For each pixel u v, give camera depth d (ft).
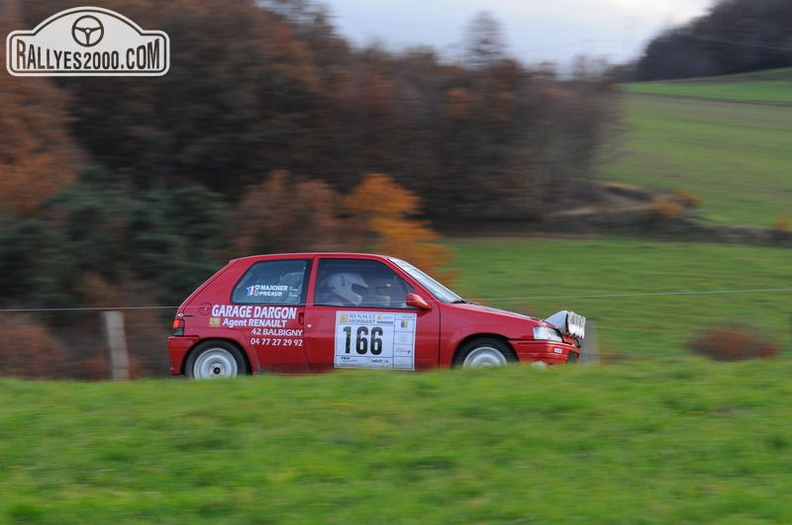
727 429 48.34
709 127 424.87
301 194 149.69
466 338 75.56
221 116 223.71
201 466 43.75
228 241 147.95
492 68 253.65
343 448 46.34
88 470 43.68
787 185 294.05
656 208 245.86
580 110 257.14
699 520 37.60
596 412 50.93
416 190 246.27
